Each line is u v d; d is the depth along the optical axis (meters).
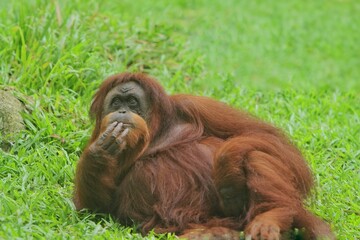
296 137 28.47
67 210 21.06
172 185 20.77
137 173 20.94
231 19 49.53
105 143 20.33
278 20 50.88
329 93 35.47
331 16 53.06
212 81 34.56
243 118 22.22
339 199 23.94
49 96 27.72
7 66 29.00
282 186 19.69
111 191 21.06
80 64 30.33
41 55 29.75
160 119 21.72
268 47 45.12
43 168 23.47
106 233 19.30
